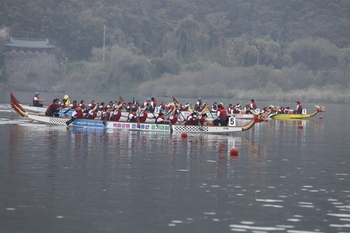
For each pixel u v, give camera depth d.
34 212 23.31
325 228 21.91
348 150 48.59
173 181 30.61
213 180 31.22
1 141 47.62
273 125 85.12
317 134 66.88
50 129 60.97
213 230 21.36
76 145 46.06
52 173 32.03
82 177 31.02
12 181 29.44
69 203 24.92
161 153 42.62
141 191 27.77
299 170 35.94
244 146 50.25
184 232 21.06
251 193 27.95
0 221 21.95
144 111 63.84
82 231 20.91
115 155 40.53
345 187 30.17
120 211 23.78
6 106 117.25
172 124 62.38
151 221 22.41
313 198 27.20
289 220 22.98
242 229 21.56
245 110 103.94
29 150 41.91
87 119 64.69
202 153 43.38
